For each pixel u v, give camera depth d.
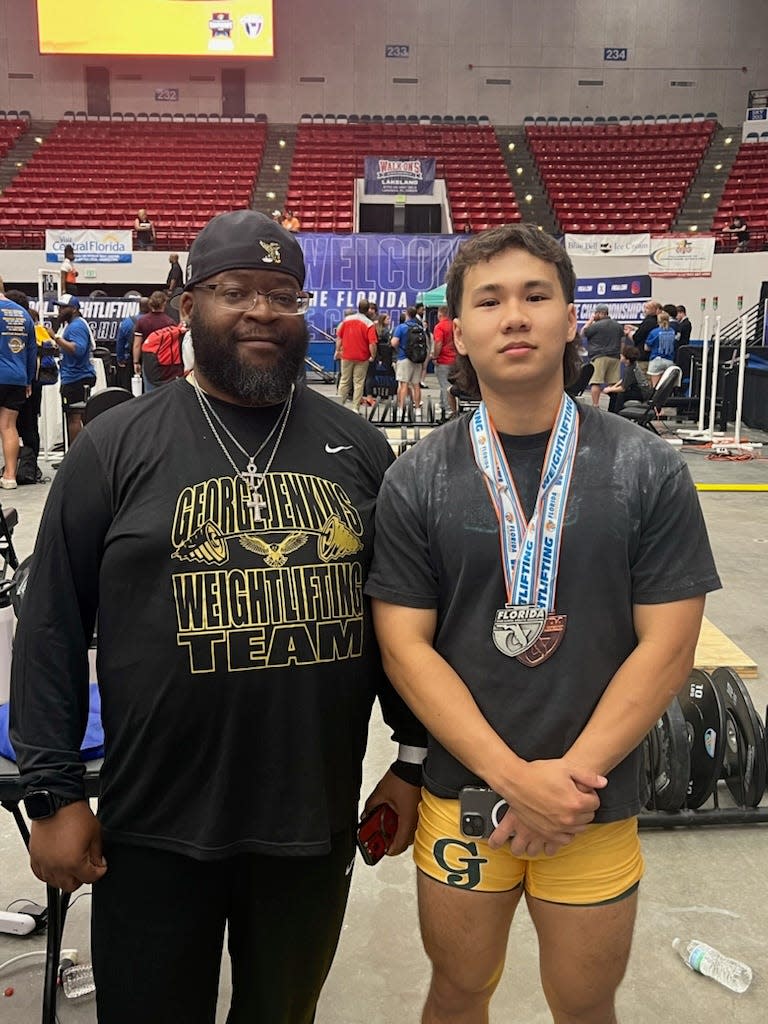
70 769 1.41
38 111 24.78
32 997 2.08
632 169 22.66
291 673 1.37
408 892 2.49
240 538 1.37
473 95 24.80
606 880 1.44
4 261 18.23
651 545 1.37
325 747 1.42
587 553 1.36
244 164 23.08
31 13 24.25
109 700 1.41
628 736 1.33
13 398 7.55
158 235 19.50
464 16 24.41
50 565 1.41
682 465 1.40
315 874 1.47
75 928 2.32
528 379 1.35
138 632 1.36
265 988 1.50
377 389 14.87
